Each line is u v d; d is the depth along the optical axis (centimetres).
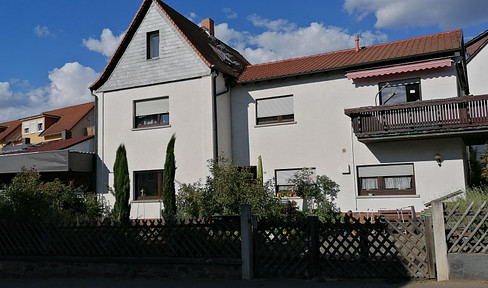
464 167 1591
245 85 1903
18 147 2705
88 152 2114
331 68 1702
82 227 952
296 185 1717
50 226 974
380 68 1616
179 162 1816
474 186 1630
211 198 1267
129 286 819
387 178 1644
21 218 1041
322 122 1747
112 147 1953
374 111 1551
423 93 1602
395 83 1650
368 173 1670
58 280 903
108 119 1980
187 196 1278
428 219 754
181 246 877
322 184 1702
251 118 1877
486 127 1402
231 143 1898
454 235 748
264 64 2097
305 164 1758
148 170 1880
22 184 1177
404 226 766
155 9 1944
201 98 1800
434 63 1536
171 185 1595
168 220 891
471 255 727
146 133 1897
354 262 788
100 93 2009
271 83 1853
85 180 1984
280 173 1811
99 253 930
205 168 1759
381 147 1647
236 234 839
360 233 784
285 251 816
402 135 1506
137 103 1950
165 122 1891
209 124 1770
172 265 872
